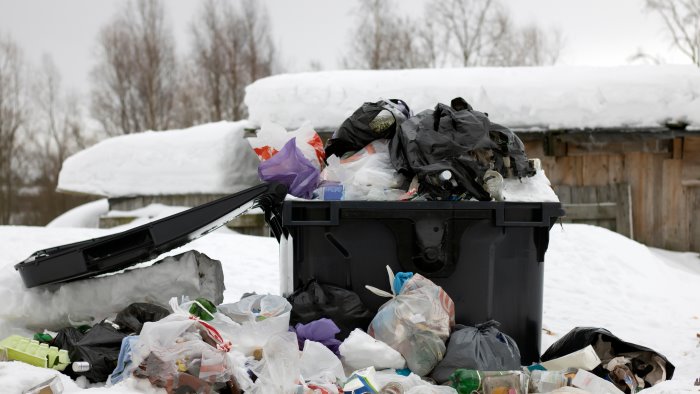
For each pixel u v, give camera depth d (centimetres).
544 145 1061
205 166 1221
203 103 2561
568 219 1070
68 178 1293
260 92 1101
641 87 1037
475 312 469
